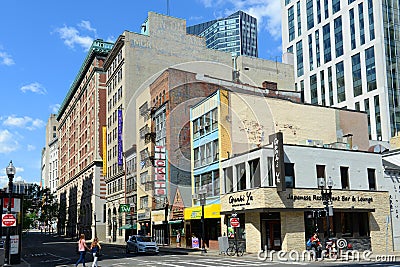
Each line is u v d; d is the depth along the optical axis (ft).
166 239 148.46
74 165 334.85
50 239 276.41
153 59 208.74
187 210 132.67
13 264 84.48
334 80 243.19
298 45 274.77
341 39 241.55
